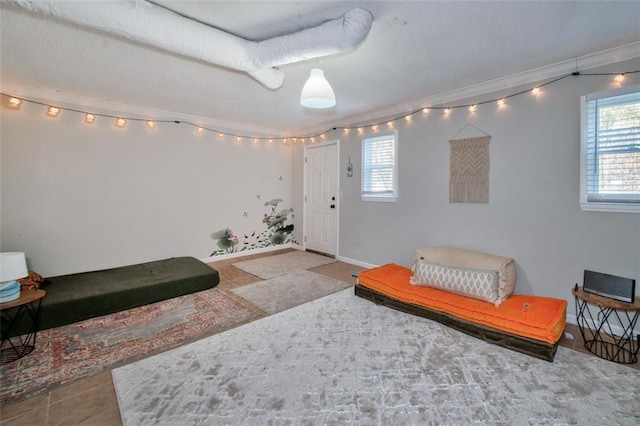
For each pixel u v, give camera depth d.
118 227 4.00
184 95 3.52
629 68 2.30
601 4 1.76
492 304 2.46
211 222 4.89
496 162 3.06
